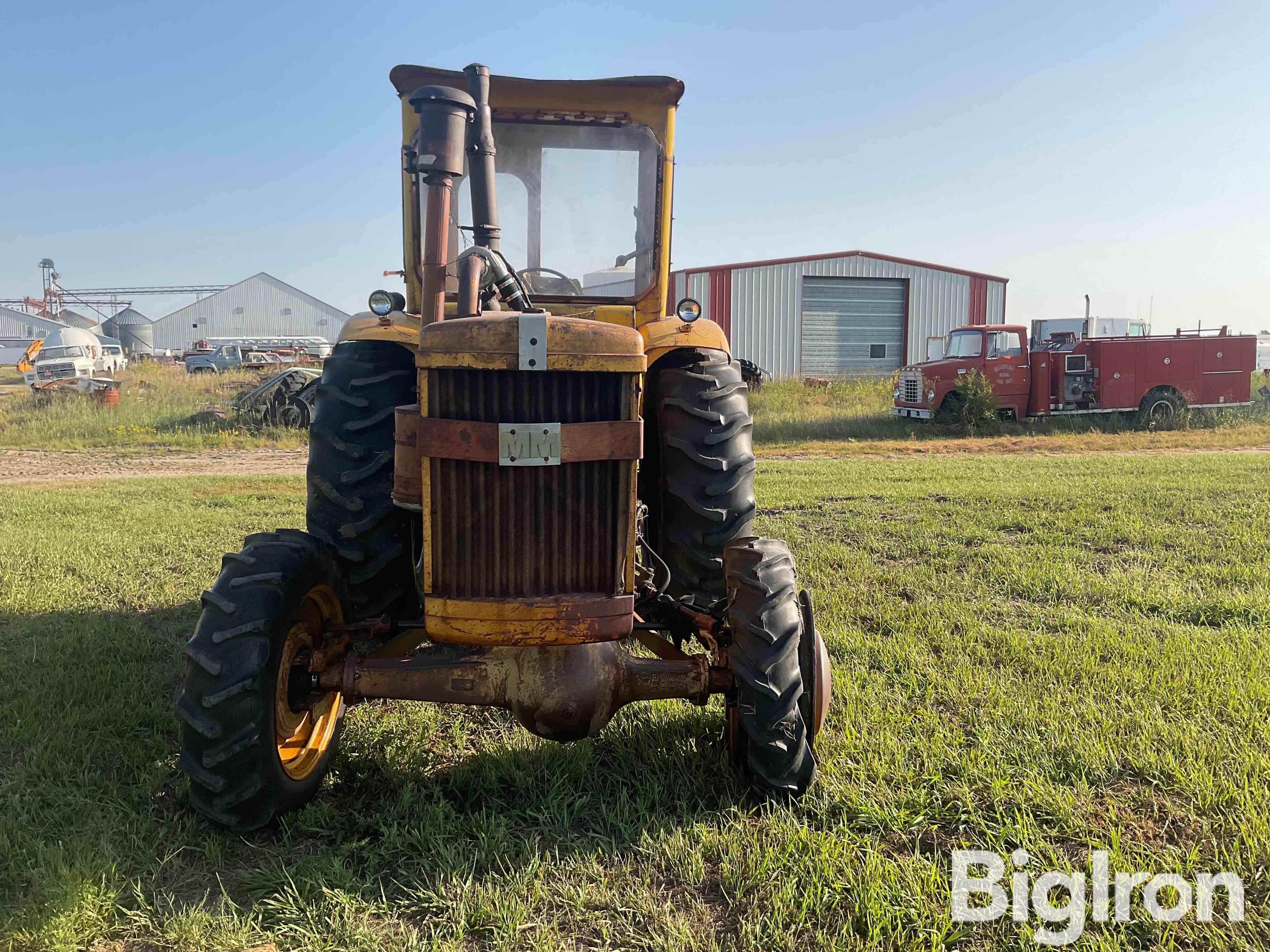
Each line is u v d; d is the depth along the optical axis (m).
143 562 5.94
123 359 34.94
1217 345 18.05
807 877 2.48
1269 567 5.67
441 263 2.87
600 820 2.85
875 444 15.70
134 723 3.40
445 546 2.60
